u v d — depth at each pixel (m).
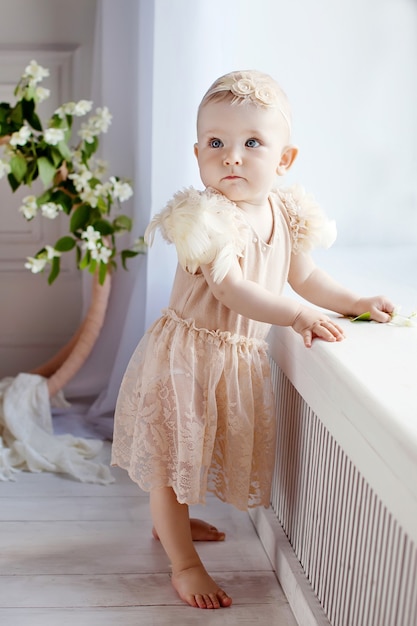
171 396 1.44
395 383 1.06
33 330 2.40
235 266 1.37
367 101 2.08
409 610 0.99
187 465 1.41
